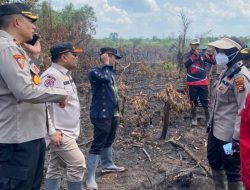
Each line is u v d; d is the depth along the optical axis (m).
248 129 3.09
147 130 7.79
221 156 4.23
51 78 3.95
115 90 5.29
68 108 4.01
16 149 2.81
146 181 5.43
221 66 4.28
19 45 2.81
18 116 2.79
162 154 6.57
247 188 3.12
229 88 3.93
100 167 5.93
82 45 14.04
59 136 3.93
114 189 5.22
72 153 4.04
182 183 5.21
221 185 4.33
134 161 6.25
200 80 8.22
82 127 8.08
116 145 6.95
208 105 8.41
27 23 2.88
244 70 3.86
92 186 5.07
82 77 12.78
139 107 7.81
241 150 3.11
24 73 2.70
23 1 8.73
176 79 14.26
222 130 4.05
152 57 23.70
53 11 14.98
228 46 3.87
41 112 2.97
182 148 6.76
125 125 7.90
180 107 7.26
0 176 2.81
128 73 15.33
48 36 11.58
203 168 5.67
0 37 2.75
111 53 5.16
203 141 7.26
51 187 4.26
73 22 15.41
